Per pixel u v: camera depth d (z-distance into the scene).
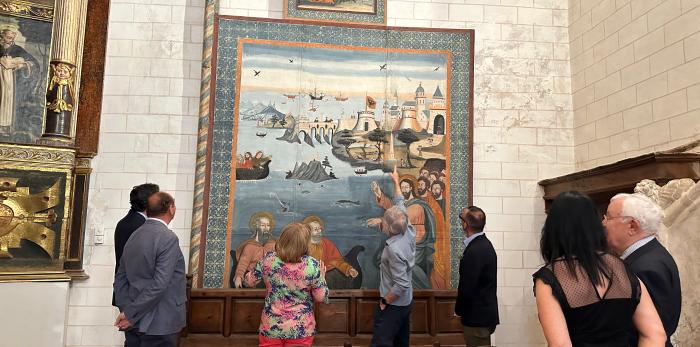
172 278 3.04
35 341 4.52
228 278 4.96
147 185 3.75
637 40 4.71
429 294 4.96
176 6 5.42
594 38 5.40
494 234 5.51
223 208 5.06
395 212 3.75
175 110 5.29
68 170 4.89
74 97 5.02
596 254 1.72
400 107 5.46
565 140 5.73
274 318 3.17
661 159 3.65
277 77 5.31
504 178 5.61
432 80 5.54
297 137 5.28
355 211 5.25
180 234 5.12
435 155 5.44
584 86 5.56
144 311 2.91
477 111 5.68
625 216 2.22
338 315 4.83
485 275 3.69
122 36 5.31
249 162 5.16
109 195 5.06
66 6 5.01
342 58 5.44
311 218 5.18
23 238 4.65
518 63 5.79
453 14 5.78
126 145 5.17
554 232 1.80
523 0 5.90
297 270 3.21
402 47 5.55
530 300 5.44
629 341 1.74
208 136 5.10
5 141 4.67
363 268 5.17
